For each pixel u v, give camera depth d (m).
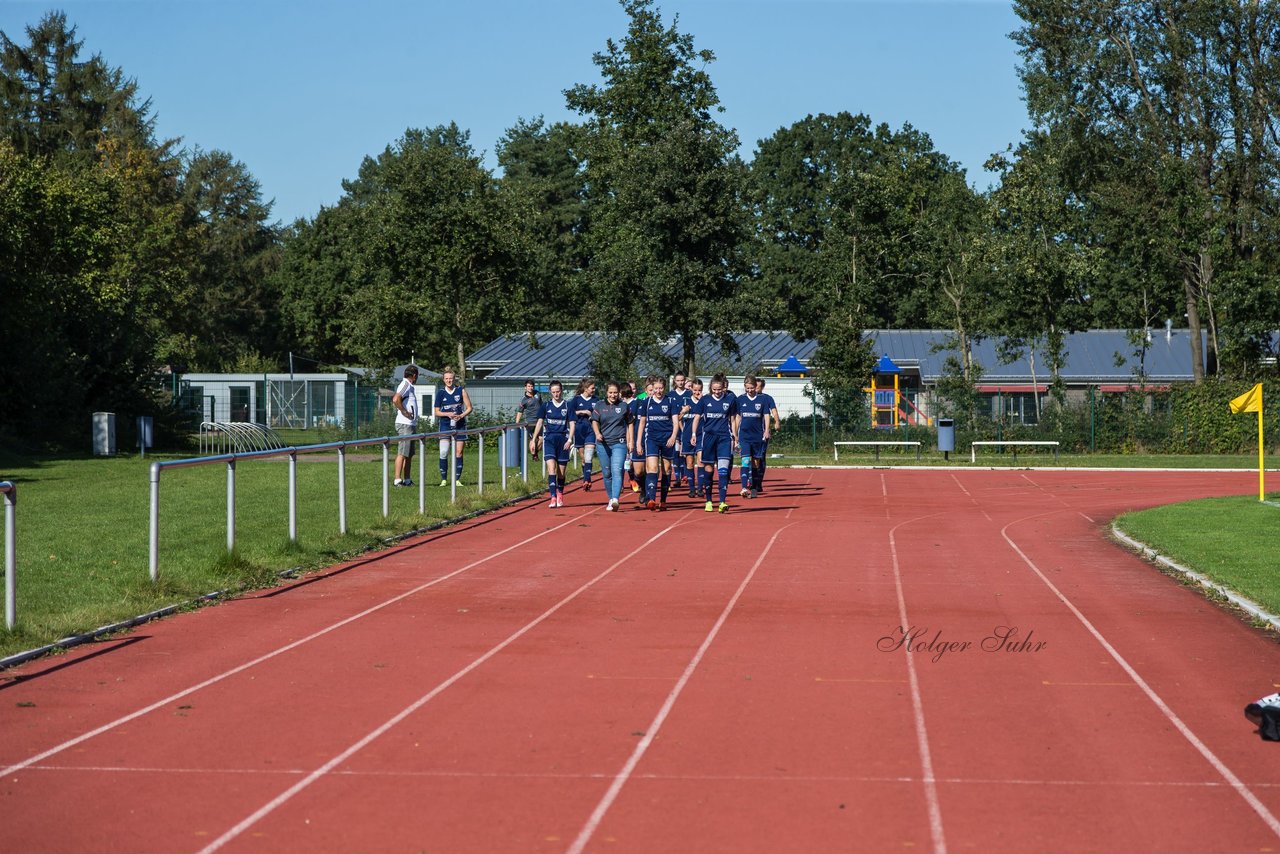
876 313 78.81
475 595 13.94
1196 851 6.14
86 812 6.75
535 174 102.94
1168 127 51.28
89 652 10.88
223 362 94.31
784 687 9.57
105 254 55.00
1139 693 9.41
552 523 21.39
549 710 8.87
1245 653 10.90
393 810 6.74
